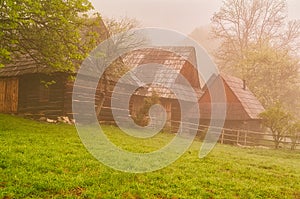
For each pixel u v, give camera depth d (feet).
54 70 65.05
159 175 29.96
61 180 25.12
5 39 53.98
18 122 57.47
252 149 68.44
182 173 32.09
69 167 29.50
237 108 89.30
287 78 137.39
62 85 72.64
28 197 21.61
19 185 23.27
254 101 99.55
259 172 36.88
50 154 33.58
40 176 25.50
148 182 27.68
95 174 28.09
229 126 90.27
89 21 60.03
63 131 53.42
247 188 28.89
